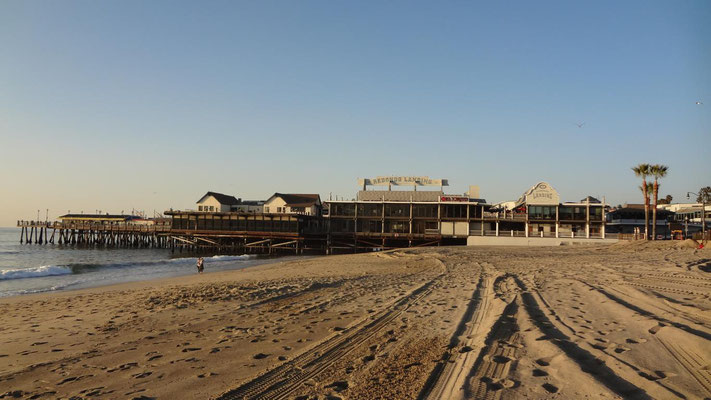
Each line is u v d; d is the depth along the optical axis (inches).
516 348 303.3
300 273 1141.7
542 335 325.4
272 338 405.1
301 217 2849.4
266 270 1315.2
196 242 2847.0
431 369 281.1
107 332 462.0
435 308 505.4
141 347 391.5
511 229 2807.6
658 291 492.4
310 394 252.7
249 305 601.6
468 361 281.7
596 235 2637.8
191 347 383.6
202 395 261.7
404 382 260.4
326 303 593.3
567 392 218.7
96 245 3521.2
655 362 250.5
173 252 2805.1
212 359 341.4
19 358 369.7
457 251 1913.1
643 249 1651.1
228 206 3321.9
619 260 1096.2
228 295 691.4
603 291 522.6
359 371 289.1
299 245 2800.2
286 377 286.7
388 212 2834.6
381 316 477.4
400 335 385.1
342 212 2856.8
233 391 264.7
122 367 330.3
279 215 2768.2
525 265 1047.0
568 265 983.0
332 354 337.4
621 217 3090.6
